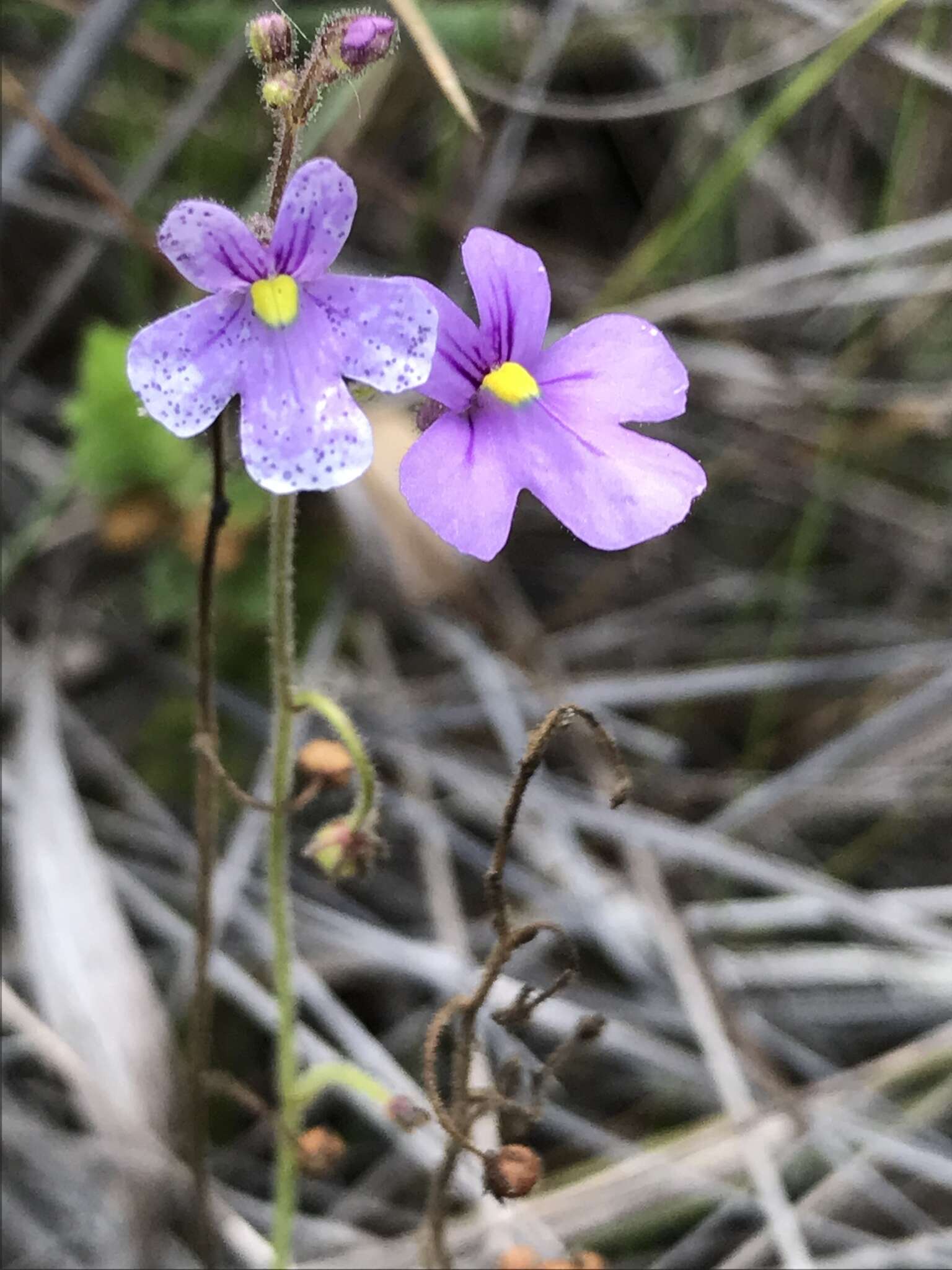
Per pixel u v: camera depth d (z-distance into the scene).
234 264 0.06
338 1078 0.08
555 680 0.14
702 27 0.16
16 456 0.14
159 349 0.06
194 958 0.11
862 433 0.14
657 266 0.15
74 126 0.13
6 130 0.14
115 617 0.14
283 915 0.08
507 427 0.06
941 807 0.13
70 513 0.14
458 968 0.11
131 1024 0.10
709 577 0.15
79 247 0.14
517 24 0.16
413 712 0.13
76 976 0.10
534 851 0.12
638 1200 0.10
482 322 0.07
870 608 0.15
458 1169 0.10
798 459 0.15
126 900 0.12
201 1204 0.09
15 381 0.14
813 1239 0.10
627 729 0.13
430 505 0.06
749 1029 0.11
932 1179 0.10
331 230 0.06
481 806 0.13
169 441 0.13
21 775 0.11
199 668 0.08
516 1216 0.10
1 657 0.13
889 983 0.12
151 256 0.13
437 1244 0.08
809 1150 0.10
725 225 0.16
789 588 0.14
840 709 0.14
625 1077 0.12
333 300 0.06
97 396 0.12
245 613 0.13
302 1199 0.11
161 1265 0.09
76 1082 0.09
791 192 0.16
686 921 0.11
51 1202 0.10
